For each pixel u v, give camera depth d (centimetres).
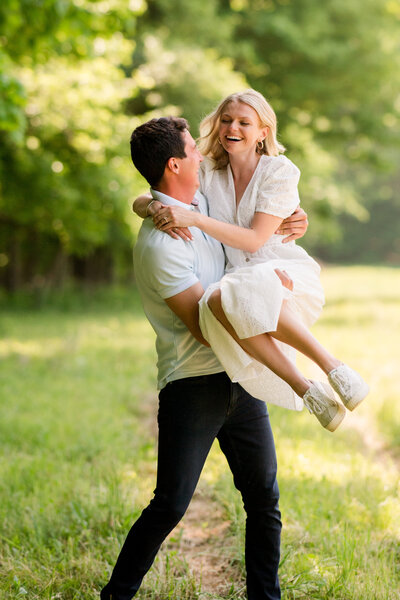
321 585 427
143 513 370
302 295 369
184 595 429
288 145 3075
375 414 861
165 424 368
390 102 3347
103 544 490
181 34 2566
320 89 2967
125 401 972
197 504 586
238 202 390
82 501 553
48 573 445
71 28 1074
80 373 1160
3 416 841
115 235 2641
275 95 3005
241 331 333
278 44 2902
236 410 376
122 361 1279
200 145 400
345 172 6575
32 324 1892
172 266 353
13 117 921
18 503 552
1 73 898
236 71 2897
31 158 1855
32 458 680
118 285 3262
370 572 443
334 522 522
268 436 383
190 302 354
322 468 649
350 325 1827
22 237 2694
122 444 741
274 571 391
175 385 368
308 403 336
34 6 1028
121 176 2028
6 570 450
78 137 1917
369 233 7425
